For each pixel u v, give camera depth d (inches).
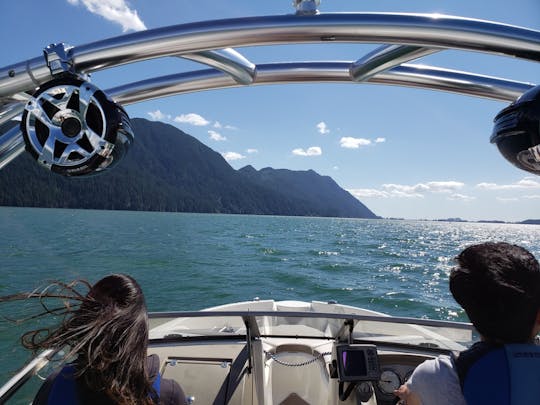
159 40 66.4
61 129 65.3
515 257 51.6
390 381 128.5
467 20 62.6
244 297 722.2
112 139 65.2
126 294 56.1
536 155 64.7
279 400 134.4
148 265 1084.5
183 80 92.7
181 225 3563.0
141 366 53.2
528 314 49.1
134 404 51.3
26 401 81.9
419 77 90.9
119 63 69.5
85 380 50.4
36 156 66.5
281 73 90.4
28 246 1428.4
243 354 148.5
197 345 154.6
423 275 1000.2
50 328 55.5
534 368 47.3
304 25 64.6
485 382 47.7
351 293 763.4
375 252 1642.5
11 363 321.1
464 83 89.0
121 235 2134.6
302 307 229.5
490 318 49.8
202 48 67.9
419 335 131.6
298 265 1155.3
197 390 131.4
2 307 419.2
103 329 51.1
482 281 50.4
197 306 657.0
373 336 140.9
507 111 66.0
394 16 63.8
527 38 60.7
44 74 67.6
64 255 1220.5
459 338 121.8
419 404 56.6
